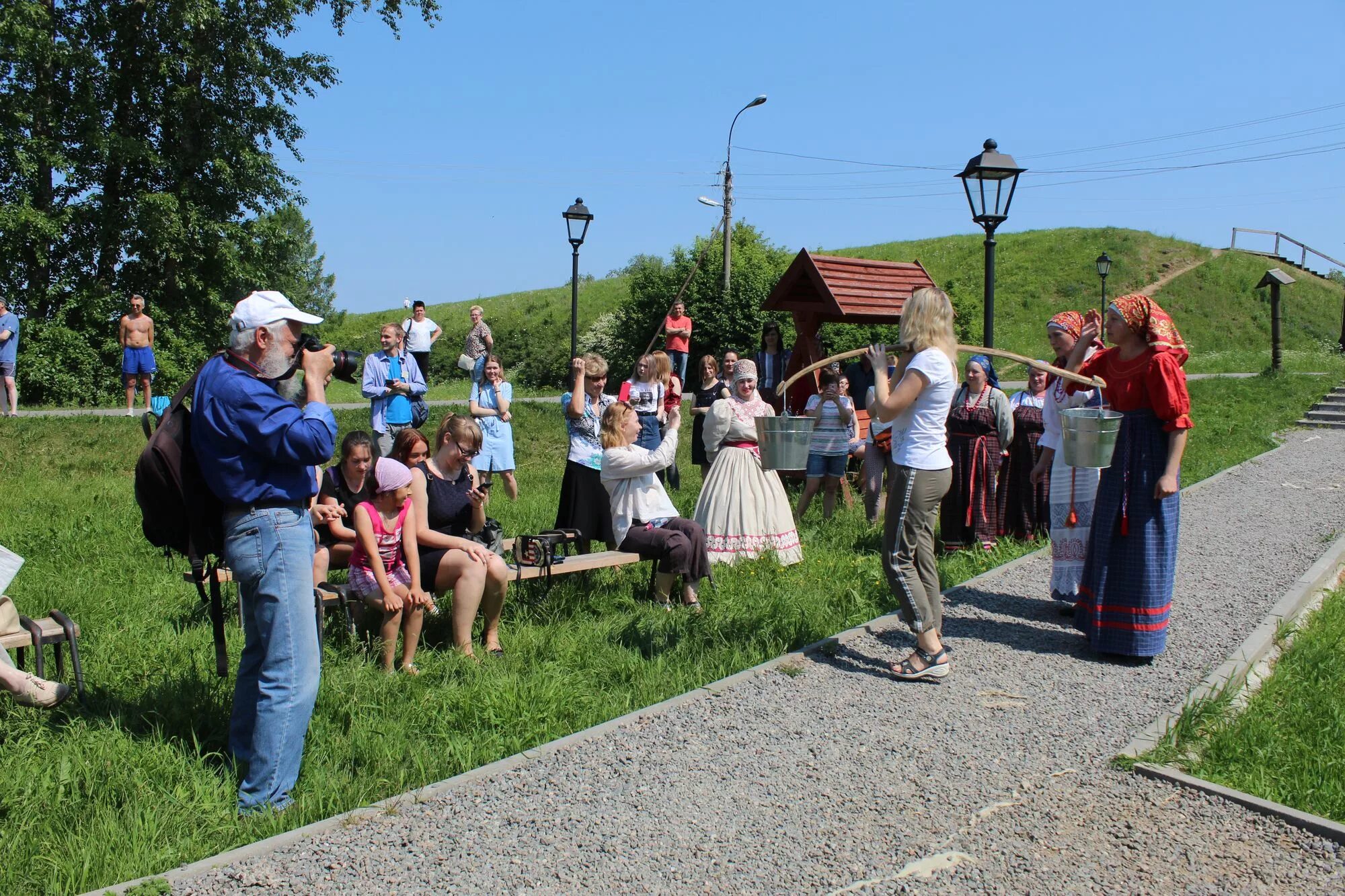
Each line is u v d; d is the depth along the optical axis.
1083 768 4.22
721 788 4.03
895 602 6.75
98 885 3.37
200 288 25.36
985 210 9.09
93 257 24.59
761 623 6.23
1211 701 4.85
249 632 4.20
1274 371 24.47
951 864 3.48
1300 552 8.29
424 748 4.46
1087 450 5.25
